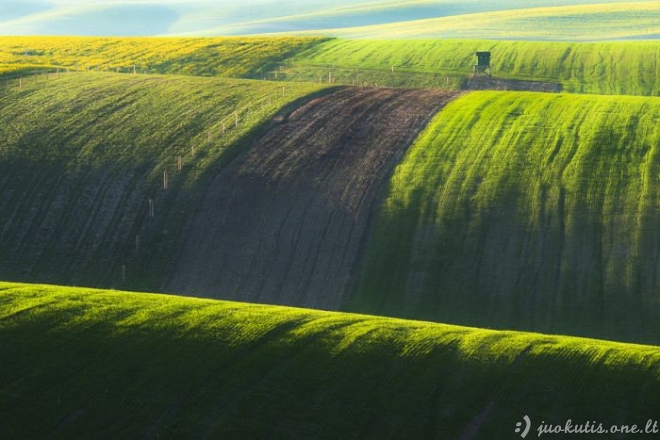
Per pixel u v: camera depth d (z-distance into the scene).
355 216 89.75
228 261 84.00
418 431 49.19
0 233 88.00
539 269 80.94
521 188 93.06
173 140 106.12
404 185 94.62
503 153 100.88
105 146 104.31
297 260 83.69
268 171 98.38
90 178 97.38
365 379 53.34
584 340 59.88
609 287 78.12
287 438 48.47
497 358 55.78
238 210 91.56
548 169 96.69
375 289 79.25
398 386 52.75
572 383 53.12
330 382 52.97
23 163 99.88
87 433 48.62
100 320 59.53
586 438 48.66
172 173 98.12
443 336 59.28
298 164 99.94
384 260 82.88
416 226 87.56
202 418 49.88
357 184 95.44
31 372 53.16
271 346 56.75
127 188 95.44
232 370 53.94
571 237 84.94
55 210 91.81
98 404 50.75
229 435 48.62
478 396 51.94
